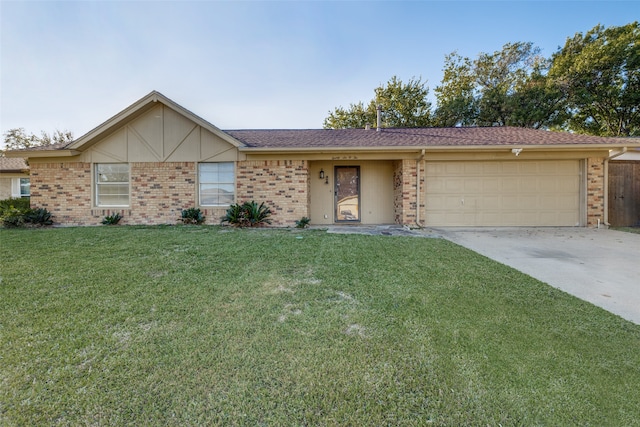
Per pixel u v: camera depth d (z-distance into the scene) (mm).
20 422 1674
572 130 24891
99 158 9867
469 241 7234
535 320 2922
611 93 20922
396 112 25266
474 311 3107
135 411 1751
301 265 4746
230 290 3646
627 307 3301
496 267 4738
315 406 1803
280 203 9719
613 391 1931
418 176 9531
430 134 11133
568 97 21812
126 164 9992
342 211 10969
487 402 1831
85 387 1942
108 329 2686
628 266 5000
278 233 7797
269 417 1719
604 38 21453
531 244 6859
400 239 7055
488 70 25328
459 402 1832
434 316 2982
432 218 9680
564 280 4250
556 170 9602
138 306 3164
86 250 5629
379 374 2084
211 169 9898
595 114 23375
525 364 2207
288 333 2623
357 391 1925
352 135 11320
